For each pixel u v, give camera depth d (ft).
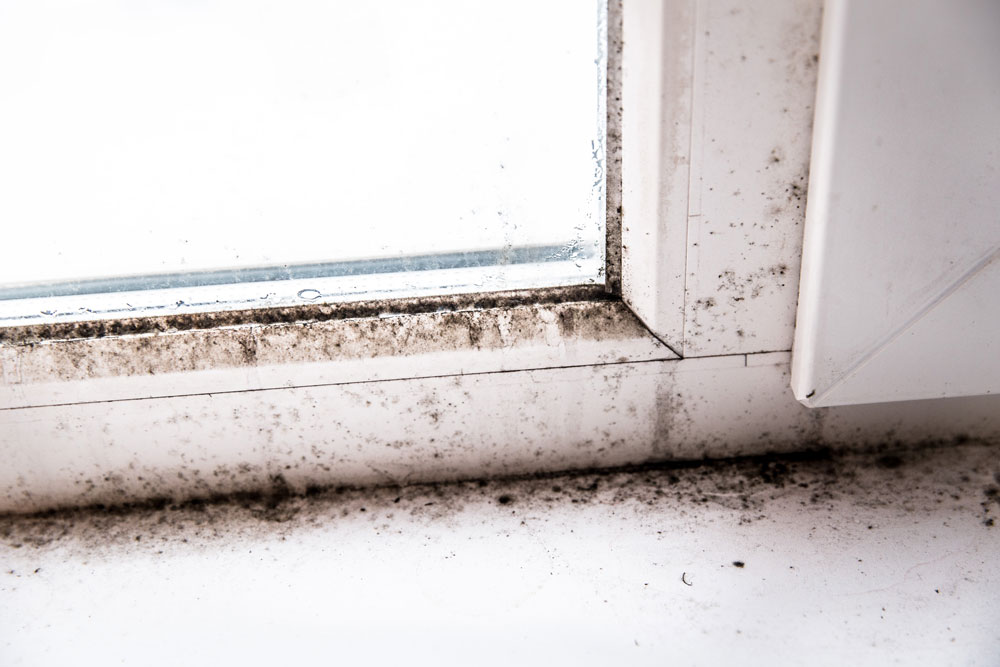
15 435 1.16
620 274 1.15
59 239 1.11
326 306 1.14
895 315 1.07
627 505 1.16
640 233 1.10
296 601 1.06
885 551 1.07
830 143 1.01
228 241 1.12
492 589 1.06
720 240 1.09
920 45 0.97
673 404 1.18
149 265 1.13
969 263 1.04
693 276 1.11
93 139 1.08
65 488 1.19
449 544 1.12
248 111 1.08
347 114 1.08
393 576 1.08
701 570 1.06
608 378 1.16
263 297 1.14
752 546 1.09
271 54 1.06
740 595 1.03
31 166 1.08
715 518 1.13
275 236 1.12
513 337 1.14
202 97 1.07
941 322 1.07
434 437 1.18
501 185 1.11
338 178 1.11
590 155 1.11
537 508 1.16
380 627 1.03
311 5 1.05
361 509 1.18
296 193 1.11
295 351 1.13
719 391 1.18
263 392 1.15
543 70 1.08
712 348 1.15
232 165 1.09
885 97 0.99
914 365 1.09
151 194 1.10
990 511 1.11
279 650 1.01
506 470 1.21
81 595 1.08
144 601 1.07
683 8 1.00
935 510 1.12
